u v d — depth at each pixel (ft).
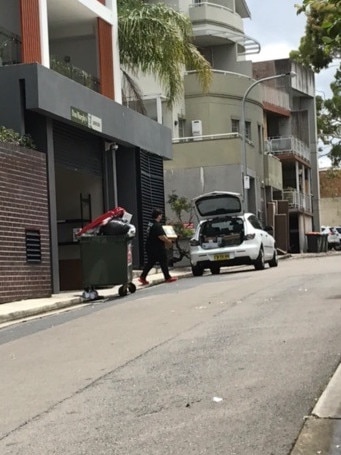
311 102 151.33
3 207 47.01
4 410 20.07
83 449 16.15
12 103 52.01
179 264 84.53
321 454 14.84
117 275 48.49
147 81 95.35
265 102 129.90
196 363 23.75
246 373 21.80
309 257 98.58
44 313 43.42
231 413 17.93
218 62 117.70
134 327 32.78
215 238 64.34
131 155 71.82
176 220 96.99
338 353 23.49
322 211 207.72
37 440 17.10
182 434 16.65
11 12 57.72
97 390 21.36
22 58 55.83
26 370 25.21
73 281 65.21
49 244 52.85
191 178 100.48
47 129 54.19
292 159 133.28
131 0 77.46
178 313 36.04
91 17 67.56
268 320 30.99
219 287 47.70
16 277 47.85
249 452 15.14
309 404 18.19
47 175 53.72
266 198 118.42
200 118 106.73
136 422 17.87
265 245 66.59
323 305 34.12
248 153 104.83
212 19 111.86
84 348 28.50
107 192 67.15
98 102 62.28
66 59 70.49
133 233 49.11
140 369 23.63
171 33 74.18
